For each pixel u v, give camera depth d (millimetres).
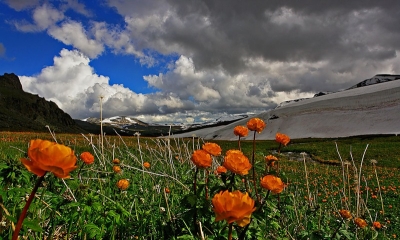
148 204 3383
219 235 2244
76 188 2598
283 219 3506
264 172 3246
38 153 1022
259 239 2346
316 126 101750
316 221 4180
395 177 19062
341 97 121188
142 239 2662
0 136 21078
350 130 90125
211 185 2863
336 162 31094
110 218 2357
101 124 5172
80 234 2301
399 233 7352
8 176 2238
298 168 24297
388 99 102188
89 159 3428
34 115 168500
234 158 2176
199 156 2559
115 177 4074
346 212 3227
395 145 45375
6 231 1962
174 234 2641
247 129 3139
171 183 4441
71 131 163250
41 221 2219
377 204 11094
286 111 123000
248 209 1411
